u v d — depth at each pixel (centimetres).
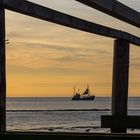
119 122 800
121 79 855
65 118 8250
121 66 852
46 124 6206
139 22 659
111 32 774
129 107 15362
